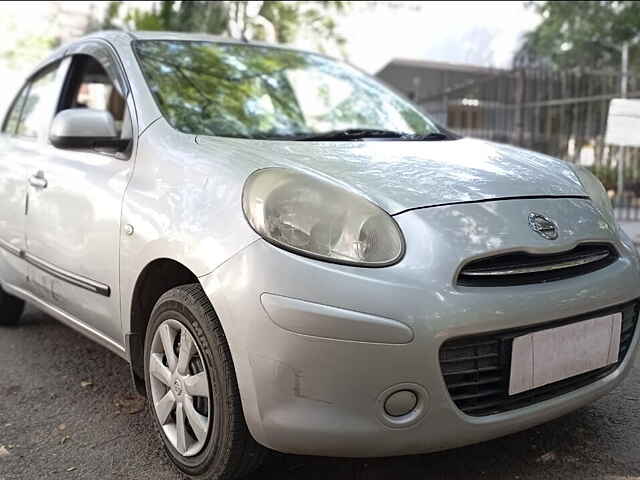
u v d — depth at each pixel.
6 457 2.58
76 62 3.65
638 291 2.34
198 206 2.22
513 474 2.35
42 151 3.43
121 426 2.84
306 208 2.03
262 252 1.99
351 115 3.71
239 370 2.03
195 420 2.26
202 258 2.12
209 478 2.24
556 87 9.74
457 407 2.00
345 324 1.88
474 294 1.96
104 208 2.65
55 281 3.13
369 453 1.98
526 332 2.04
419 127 3.56
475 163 2.54
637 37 12.25
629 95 8.64
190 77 3.28
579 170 2.80
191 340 2.25
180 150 2.49
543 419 2.16
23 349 3.84
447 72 16.94
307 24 10.91
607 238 2.34
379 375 1.90
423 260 1.96
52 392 3.21
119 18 11.34
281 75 3.71
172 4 8.66
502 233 2.07
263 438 2.04
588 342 2.20
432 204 2.10
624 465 2.39
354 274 1.92
